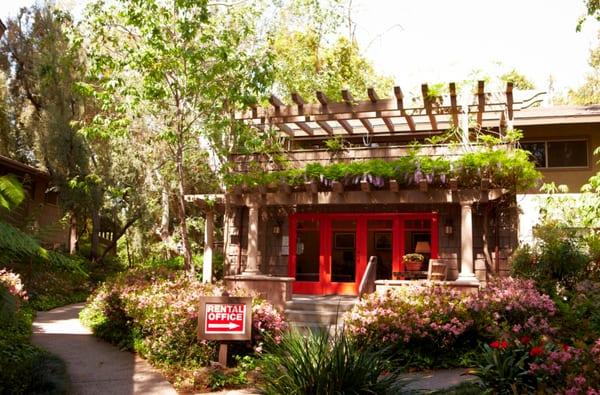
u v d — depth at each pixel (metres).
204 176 16.84
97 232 19.78
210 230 12.12
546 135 14.34
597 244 9.85
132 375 6.97
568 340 6.51
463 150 10.82
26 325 9.56
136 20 9.48
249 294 8.79
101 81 10.83
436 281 9.59
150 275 10.46
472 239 10.90
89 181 17.52
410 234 11.89
